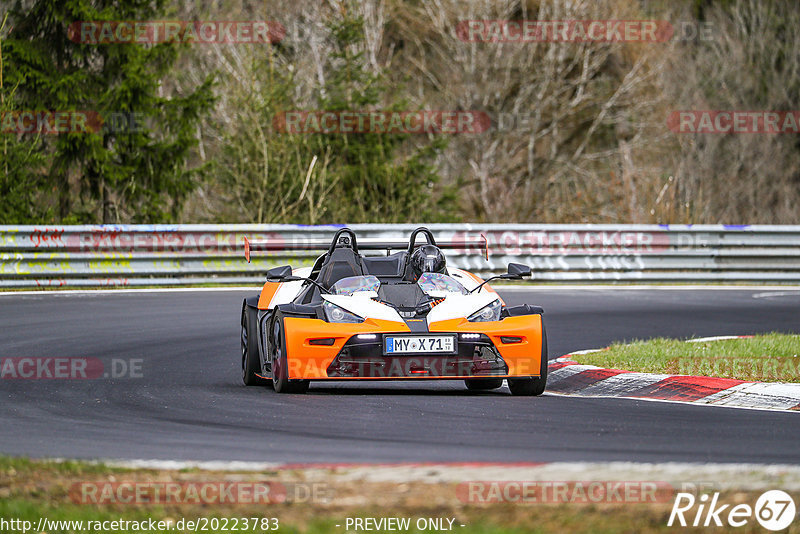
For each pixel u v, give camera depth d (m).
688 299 69.38
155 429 27.72
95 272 72.94
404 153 127.81
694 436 26.19
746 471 20.78
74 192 107.06
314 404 32.25
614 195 124.75
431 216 119.88
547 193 160.62
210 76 104.88
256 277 76.31
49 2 99.69
